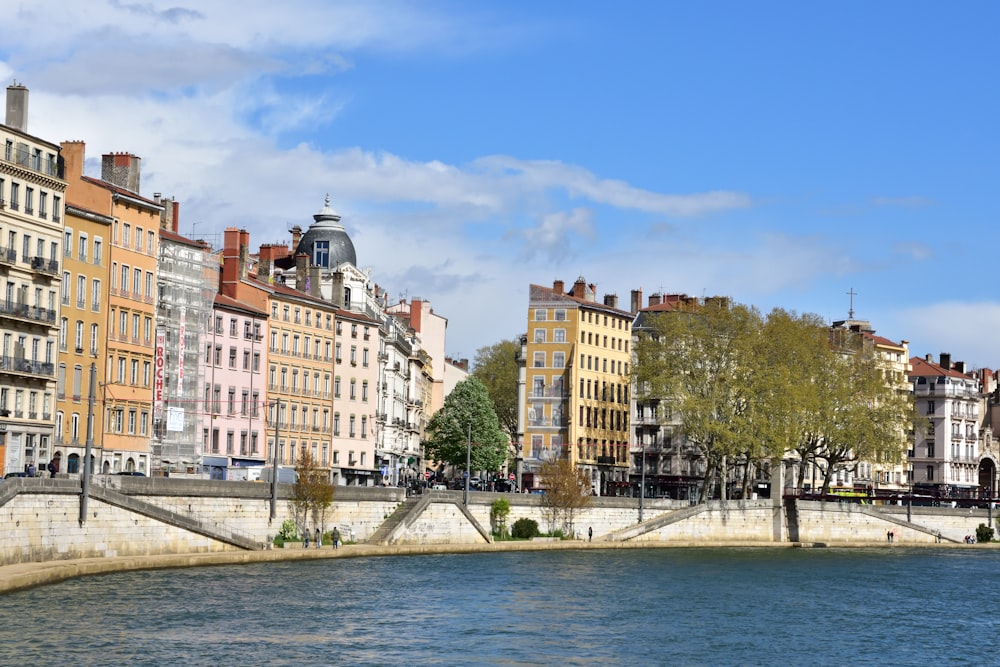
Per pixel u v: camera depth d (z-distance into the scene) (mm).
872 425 186625
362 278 183500
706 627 91500
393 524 138625
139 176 137375
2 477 110812
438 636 82625
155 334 134750
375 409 178375
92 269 125438
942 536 199125
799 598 111188
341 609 91312
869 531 191125
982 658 84250
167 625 80750
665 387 176750
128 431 130625
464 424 194750
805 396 175500
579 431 198625
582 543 155250
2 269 112375
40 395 118125
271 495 124562
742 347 177125
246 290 152750
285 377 159000
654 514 170500
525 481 199000
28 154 116188
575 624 90000
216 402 146250
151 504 108812
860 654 84000
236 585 99875
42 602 85500
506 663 75125
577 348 198875
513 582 112250
